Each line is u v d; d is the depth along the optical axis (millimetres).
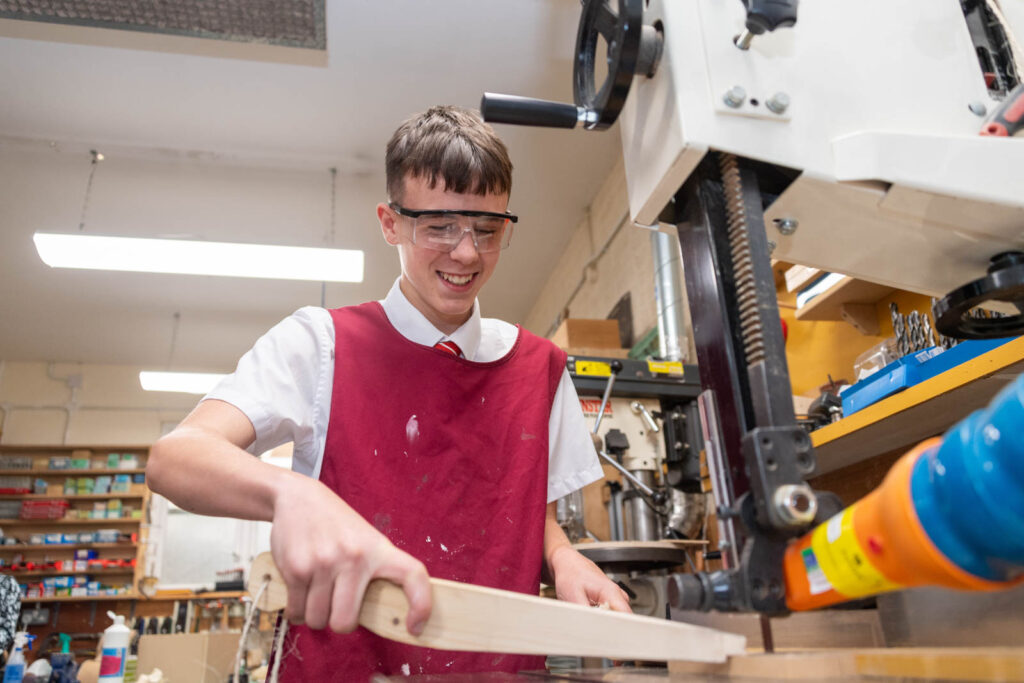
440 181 1000
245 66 3406
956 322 734
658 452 2018
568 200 4562
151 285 5457
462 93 3639
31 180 4238
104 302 5711
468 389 1071
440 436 1017
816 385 2314
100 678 1990
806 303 2035
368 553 520
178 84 3520
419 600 507
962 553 313
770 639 524
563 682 596
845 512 405
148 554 6477
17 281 5309
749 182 572
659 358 2953
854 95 612
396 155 1052
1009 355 861
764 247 545
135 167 4156
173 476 682
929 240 686
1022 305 711
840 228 667
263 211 4621
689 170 577
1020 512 286
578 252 4844
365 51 3340
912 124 622
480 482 1020
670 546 1526
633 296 3752
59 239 3480
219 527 6816
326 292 5672
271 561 555
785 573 454
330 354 1033
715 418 537
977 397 1027
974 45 711
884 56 635
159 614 6195
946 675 393
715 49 583
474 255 1004
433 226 1021
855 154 587
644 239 3578
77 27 3139
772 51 596
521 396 1116
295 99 3650
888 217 646
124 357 6875
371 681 694
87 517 6293
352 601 511
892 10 656
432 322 1114
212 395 912
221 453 685
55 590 6125
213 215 4645
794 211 637
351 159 4148
